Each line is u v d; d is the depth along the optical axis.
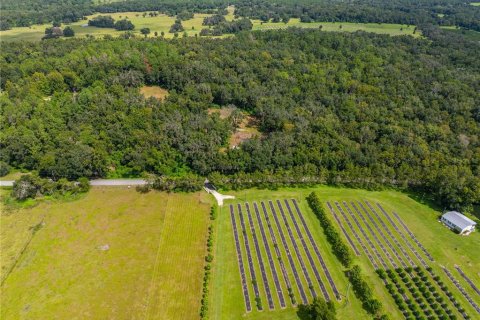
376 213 109.75
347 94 159.25
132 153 123.19
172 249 95.75
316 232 102.56
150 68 181.38
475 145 130.25
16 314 78.69
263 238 100.31
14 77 171.62
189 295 83.56
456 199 107.75
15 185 110.88
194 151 123.94
